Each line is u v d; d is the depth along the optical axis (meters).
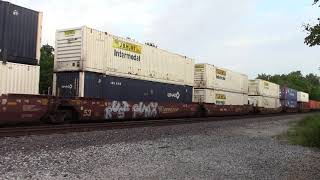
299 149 17.09
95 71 23.94
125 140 16.73
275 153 15.34
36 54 18.97
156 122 26.31
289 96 68.69
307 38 14.74
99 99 23.78
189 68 35.53
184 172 10.76
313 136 19.05
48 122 21.22
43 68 42.56
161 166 11.39
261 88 53.72
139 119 30.00
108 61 25.05
